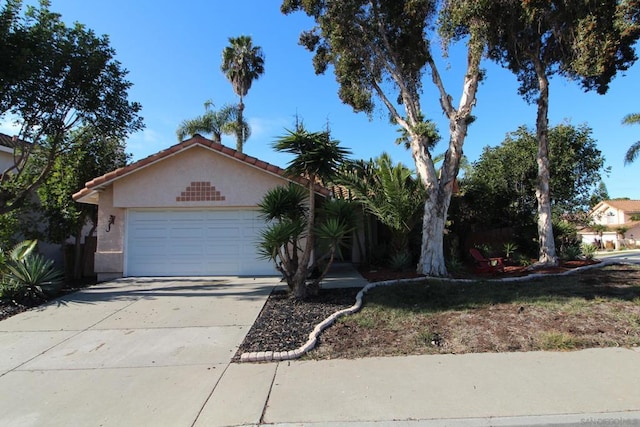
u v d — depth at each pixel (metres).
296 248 8.86
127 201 11.96
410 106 11.34
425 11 10.93
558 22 11.17
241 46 30.72
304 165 7.91
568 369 4.68
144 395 4.28
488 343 5.55
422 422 3.60
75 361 5.30
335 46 11.52
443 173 11.12
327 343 5.77
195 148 12.03
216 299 8.75
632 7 9.88
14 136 10.63
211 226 12.19
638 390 4.12
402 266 12.34
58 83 9.73
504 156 17.05
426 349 5.43
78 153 13.17
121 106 10.73
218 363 5.17
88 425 3.70
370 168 14.80
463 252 15.65
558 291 8.29
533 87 14.73
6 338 6.32
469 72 10.76
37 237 12.98
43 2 9.43
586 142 16.69
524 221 16.39
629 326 5.96
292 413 3.81
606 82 12.55
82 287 10.66
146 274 12.09
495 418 3.63
